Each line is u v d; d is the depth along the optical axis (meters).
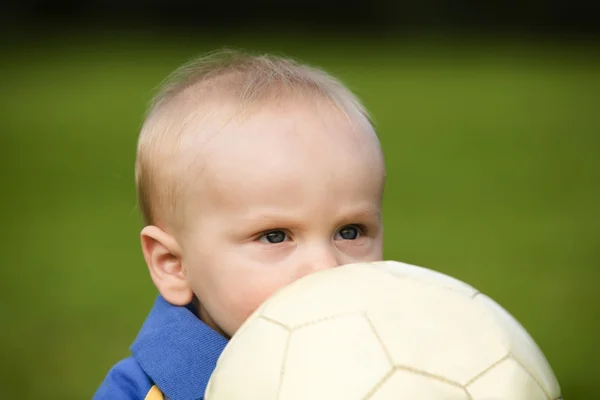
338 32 41.62
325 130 2.57
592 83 24.16
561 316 6.20
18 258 8.34
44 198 11.29
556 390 1.97
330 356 1.91
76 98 21.39
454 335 1.94
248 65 2.95
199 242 2.62
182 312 2.72
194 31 41.38
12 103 20.62
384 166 2.71
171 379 2.62
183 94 2.82
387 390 1.85
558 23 41.16
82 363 5.42
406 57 32.50
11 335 5.99
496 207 10.52
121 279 7.54
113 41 36.72
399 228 9.36
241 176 2.50
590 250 8.30
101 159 14.02
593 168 13.22
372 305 2.00
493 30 41.78
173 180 2.69
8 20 40.47
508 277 7.29
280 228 2.49
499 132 16.94
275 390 1.92
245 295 2.51
